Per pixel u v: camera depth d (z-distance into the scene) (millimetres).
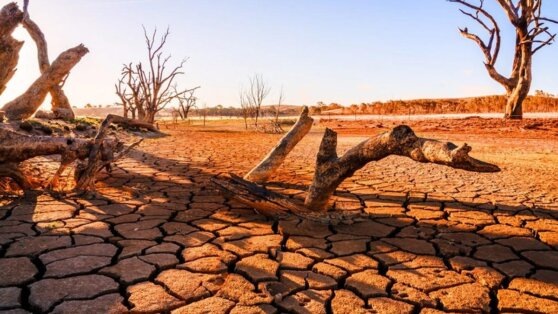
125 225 4457
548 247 3930
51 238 3957
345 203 5773
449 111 57031
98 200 5648
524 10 25656
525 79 26609
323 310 2625
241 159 11164
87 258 3436
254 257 3537
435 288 2977
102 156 6645
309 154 12836
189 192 6324
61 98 18250
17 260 3365
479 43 27938
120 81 27562
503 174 8680
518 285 3055
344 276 3174
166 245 3816
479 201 5961
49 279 3006
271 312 2574
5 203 5359
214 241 3977
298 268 3330
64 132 14164
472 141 16828
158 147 14305
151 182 7215
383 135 4184
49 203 5402
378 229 4488
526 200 6051
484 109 54594
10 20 5914
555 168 9547
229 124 40906
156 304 2654
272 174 7652
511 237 4238
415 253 3729
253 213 5074
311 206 4906
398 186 7148
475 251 3803
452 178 8094
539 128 21781
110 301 2688
